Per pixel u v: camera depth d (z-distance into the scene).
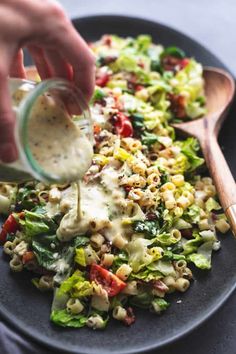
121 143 0.43
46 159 0.32
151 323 0.37
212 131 0.46
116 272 0.38
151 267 0.38
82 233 0.38
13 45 0.30
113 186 0.40
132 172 0.41
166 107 0.48
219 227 0.41
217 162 0.44
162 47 0.53
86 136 0.34
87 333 0.36
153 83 0.49
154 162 0.43
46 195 0.41
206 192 0.43
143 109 0.46
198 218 0.41
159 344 0.35
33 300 0.37
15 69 0.36
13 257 0.39
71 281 0.37
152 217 0.40
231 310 0.39
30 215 0.39
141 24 0.54
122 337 0.36
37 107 0.32
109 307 0.37
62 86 0.31
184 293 0.38
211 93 0.50
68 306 0.37
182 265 0.39
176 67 0.51
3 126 0.28
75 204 0.39
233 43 0.58
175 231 0.40
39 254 0.38
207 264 0.39
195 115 0.48
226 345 0.38
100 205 0.39
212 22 0.60
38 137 0.32
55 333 0.36
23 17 0.30
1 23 0.29
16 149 0.29
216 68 0.51
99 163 0.41
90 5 0.62
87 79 0.33
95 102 0.45
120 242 0.38
